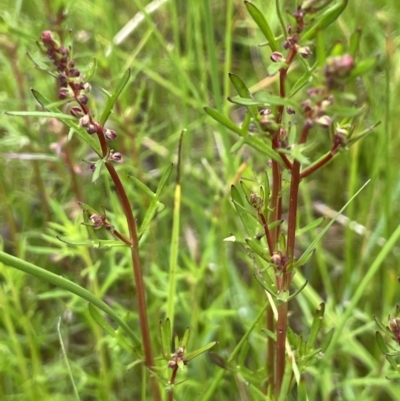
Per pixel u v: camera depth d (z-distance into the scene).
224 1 0.86
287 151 0.34
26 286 0.62
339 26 0.76
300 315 0.65
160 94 0.79
